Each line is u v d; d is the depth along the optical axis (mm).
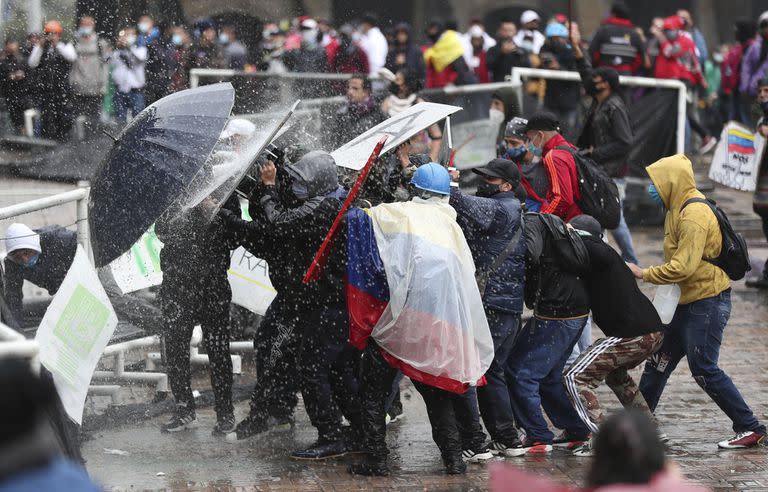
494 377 17453
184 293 18234
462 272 15906
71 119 46312
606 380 18344
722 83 51000
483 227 17016
